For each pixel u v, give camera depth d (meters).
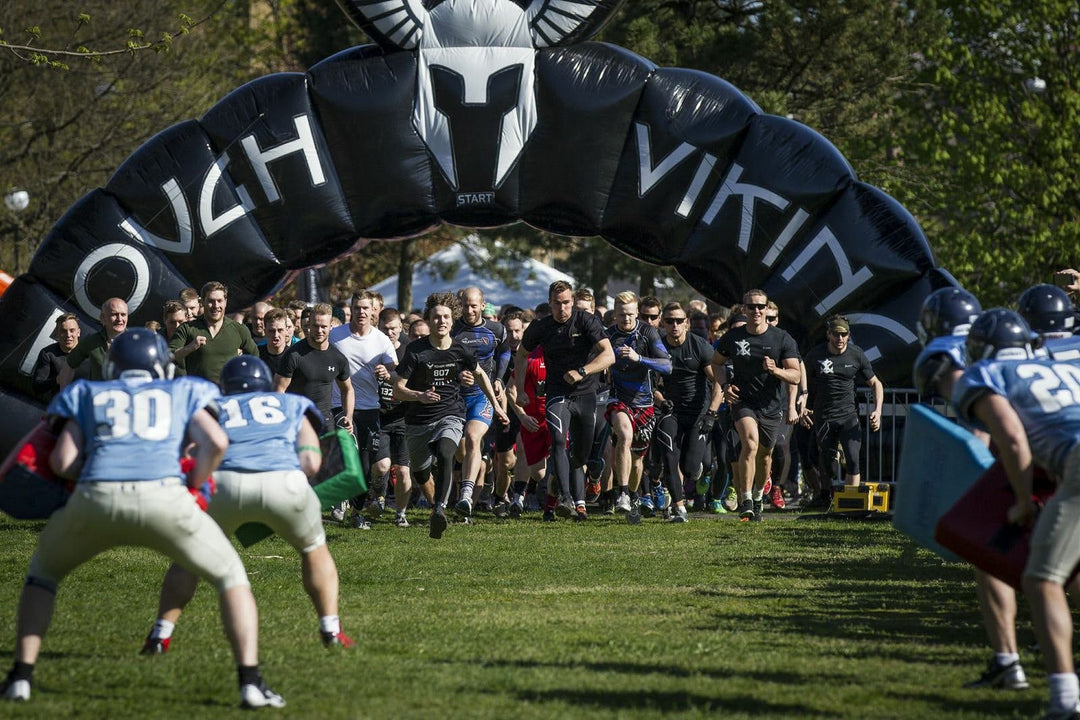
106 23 96.75
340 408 45.53
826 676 20.42
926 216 109.75
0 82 95.75
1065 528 17.14
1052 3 104.62
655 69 52.56
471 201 52.44
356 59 52.97
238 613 18.33
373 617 26.44
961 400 18.09
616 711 17.95
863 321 50.28
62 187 102.06
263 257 52.38
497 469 48.66
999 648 19.48
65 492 18.88
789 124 51.44
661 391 48.69
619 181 52.38
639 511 45.66
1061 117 106.69
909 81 105.81
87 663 21.22
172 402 18.61
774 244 51.09
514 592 30.22
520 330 50.38
